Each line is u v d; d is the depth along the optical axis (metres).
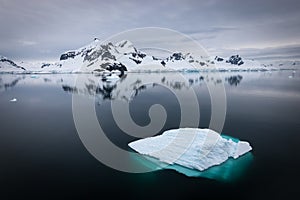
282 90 54.56
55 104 37.09
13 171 13.73
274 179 12.74
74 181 12.62
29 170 13.85
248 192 11.65
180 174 13.31
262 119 25.73
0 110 32.34
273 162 14.67
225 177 12.98
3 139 19.36
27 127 23.03
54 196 11.35
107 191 11.78
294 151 16.36
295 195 11.37
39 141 18.78
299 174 13.17
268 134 20.28
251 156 15.55
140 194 11.55
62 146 17.67
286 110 30.69
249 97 42.97
